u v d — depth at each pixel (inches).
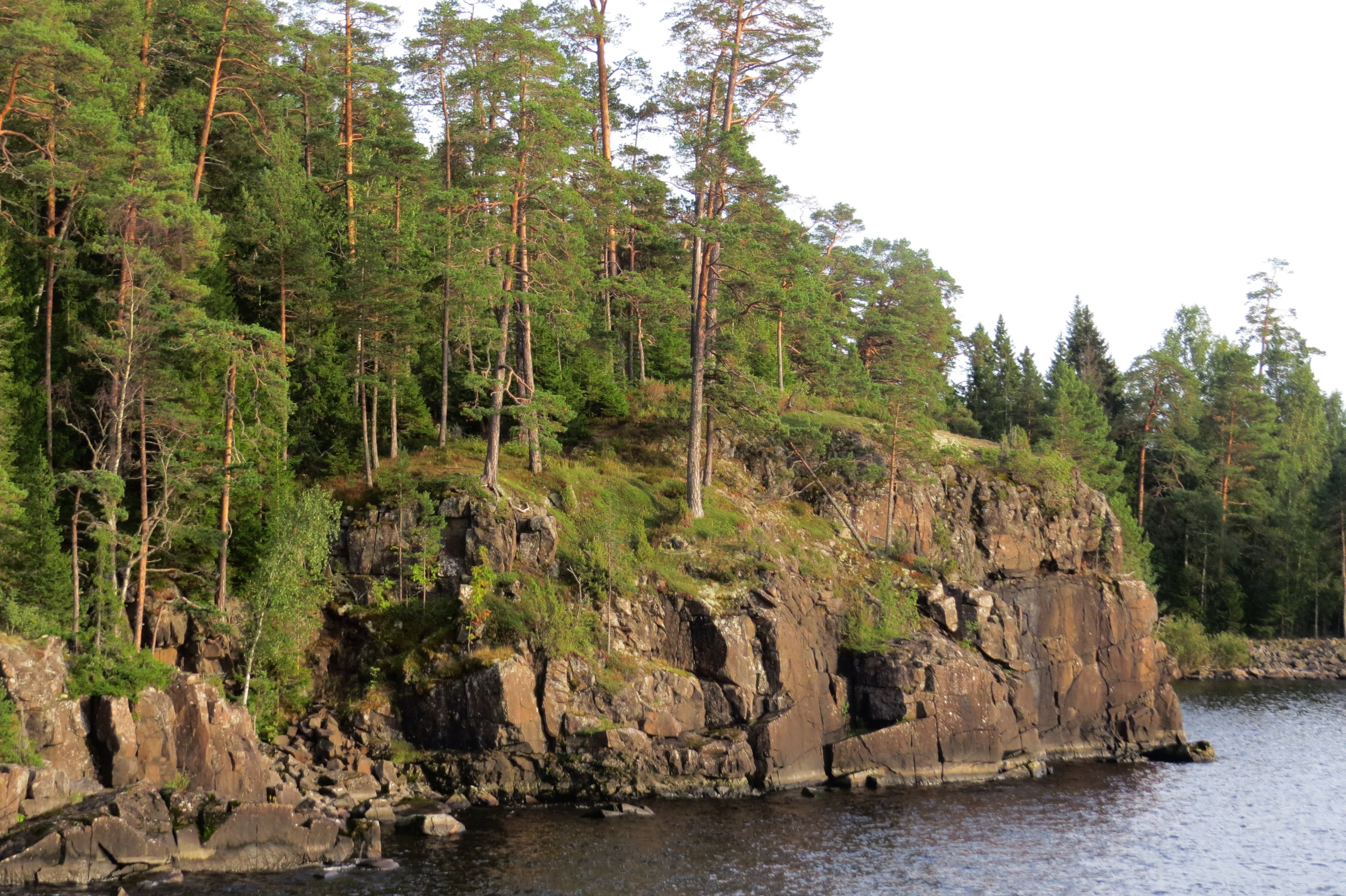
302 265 2258.9
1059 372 5108.3
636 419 2800.2
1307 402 5580.7
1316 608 4468.5
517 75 2316.7
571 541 2226.9
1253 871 1627.7
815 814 1875.0
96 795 1464.1
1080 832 1822.1
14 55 1700.3
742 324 2598.4
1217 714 3174.2
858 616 2294.5
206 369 2003.0
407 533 2123.5
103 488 1660.9
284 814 1518.2
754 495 2635.3
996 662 2362.2
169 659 1871.3
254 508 2031.3
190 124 2425.0
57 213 2073.1
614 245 3176.7
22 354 1782.7
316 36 2738.7
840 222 3737.7
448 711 1924.2
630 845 1643.7
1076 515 2785.4
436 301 2381.9
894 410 2679.6
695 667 2107.5
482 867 1512.1
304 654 2018.9
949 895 1481.3
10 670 1460.4
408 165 2704.2
